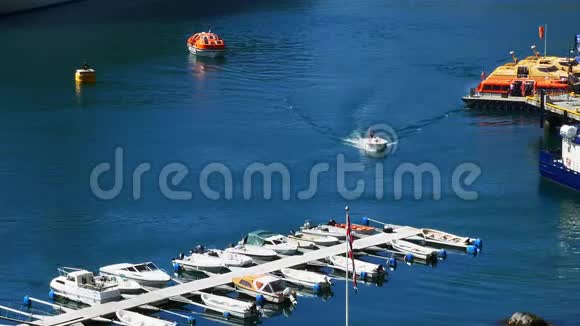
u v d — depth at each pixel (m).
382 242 159.38
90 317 132.25
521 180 193.62
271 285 140.50
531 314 133.75
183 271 151.25
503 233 167.75
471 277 149.62
